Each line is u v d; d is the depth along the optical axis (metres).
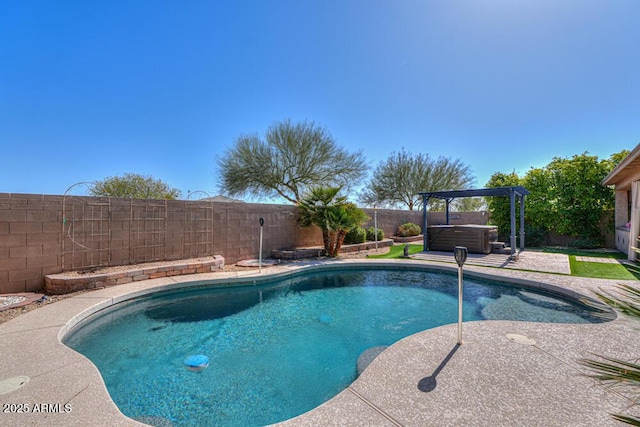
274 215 10.04
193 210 7.93
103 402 2.28
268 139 16.34
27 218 5.43
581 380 2.57
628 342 3.34
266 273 7.18
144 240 7.03
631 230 8.30
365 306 5.72
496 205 13.84
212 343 4.16
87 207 6.16
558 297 5.78
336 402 2.30
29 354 3.05
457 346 3.27
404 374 2.69
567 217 12.23
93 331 4.46
